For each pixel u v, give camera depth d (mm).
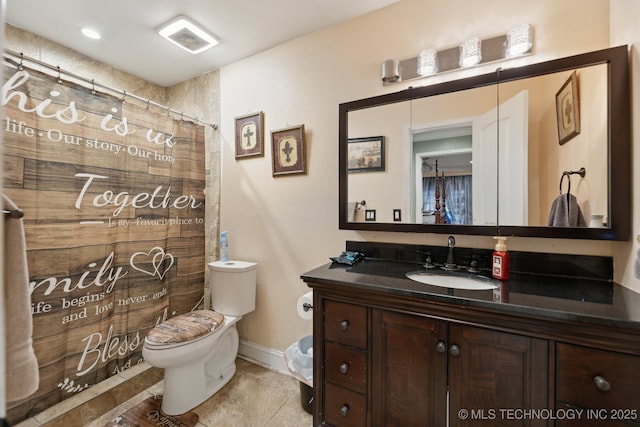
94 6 1528
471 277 1252
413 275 1277
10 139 1296
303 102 1820
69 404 1520
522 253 1260
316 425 1234
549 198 1193
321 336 1217
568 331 805
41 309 1412
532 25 1244
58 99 1446
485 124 1316
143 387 1693
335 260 1504
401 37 1522
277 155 1899
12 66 1295
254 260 2033
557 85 1180
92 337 1620
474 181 1340
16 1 1478
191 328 1557
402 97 1479
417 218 1461
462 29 1382
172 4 1523
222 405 1557
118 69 2182
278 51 1909
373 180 1564
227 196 2166
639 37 975
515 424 880
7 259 683
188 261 2121
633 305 846
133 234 1802
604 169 1086
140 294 1851
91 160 1583
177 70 2217
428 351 1001
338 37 1697
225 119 2170
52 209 1437
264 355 1973
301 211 1835
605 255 1139
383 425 1083
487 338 913
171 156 1997
